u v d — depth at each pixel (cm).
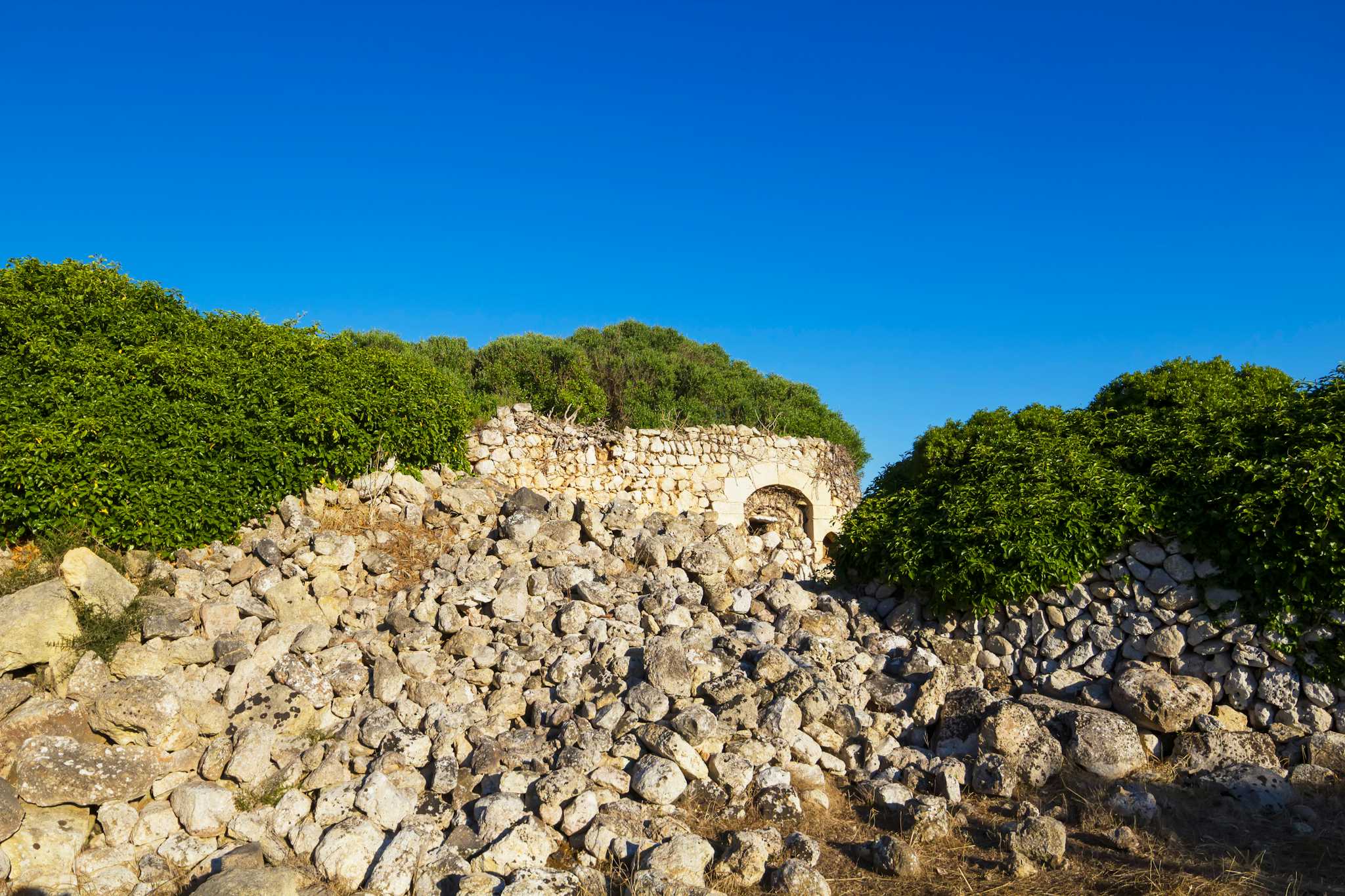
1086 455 834
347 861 541
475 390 2244
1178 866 523
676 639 728
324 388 1130
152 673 690
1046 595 774
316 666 728
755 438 1970
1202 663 707
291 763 638
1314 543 659
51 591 700
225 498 930
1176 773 639
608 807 585
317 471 1062
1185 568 729
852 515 938
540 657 745
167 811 594
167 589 814
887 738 699
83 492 838
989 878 526
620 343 3306
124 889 543
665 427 2002
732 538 971
